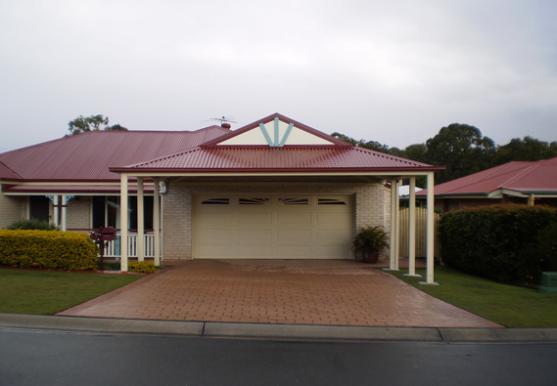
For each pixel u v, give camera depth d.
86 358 6.18
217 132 21.56
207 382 5.46
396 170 12.57
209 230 16.59
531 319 8.42
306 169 12.59
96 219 18.50
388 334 7.68
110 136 21.42
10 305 8.54
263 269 14.10
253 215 16.61
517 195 17.52
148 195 17.38
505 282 13.00
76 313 8.21
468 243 14.26
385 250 16.70
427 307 9.32
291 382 5.53
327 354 6.65
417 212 17.75
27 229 15.06
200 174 12.66
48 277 11.61
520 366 6.25
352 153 14.80
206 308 8.84
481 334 7.73
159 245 15.05
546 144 39.47
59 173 18.08
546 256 12.14
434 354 6.75
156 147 20.17
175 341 7.13
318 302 9.57
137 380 5.46
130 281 11.45
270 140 15.70
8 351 6.40
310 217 16.64
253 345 7.02
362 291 10.84
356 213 16.44
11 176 17.31
